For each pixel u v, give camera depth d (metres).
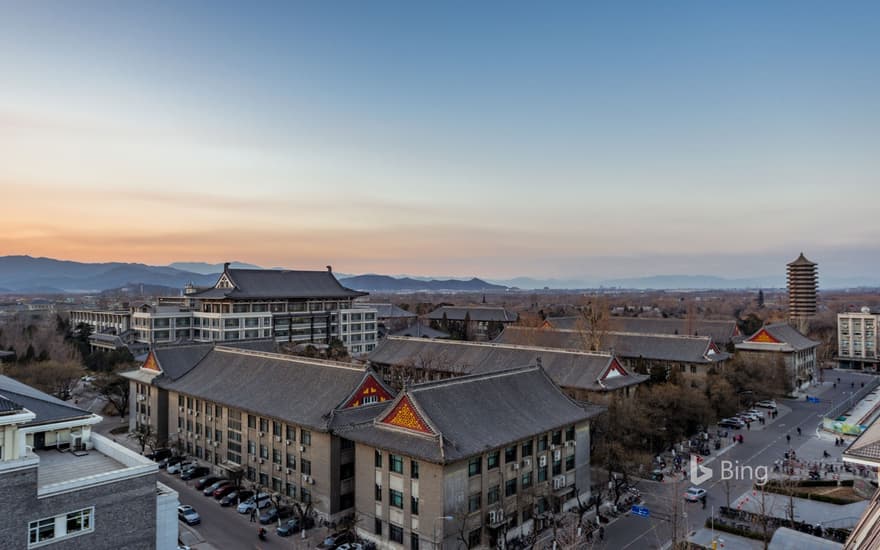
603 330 117.88
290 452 66.38
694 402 90.19
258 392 73.88
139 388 93.94
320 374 71.25
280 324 156.12
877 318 176.75
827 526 58.97
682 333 149.62
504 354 101.38
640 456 72.44
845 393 135.38
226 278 153.00
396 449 52.59
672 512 61.34
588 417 66.69
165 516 46.22
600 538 56.88
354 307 184.12
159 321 154.12
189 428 83.94
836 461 81.25
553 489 62.47
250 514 63.22
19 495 36.66
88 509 40.00
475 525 53.38
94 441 49.56
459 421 55.12
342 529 58.41
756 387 113.62
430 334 172.00
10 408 37.53
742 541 55.72
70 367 110.88
